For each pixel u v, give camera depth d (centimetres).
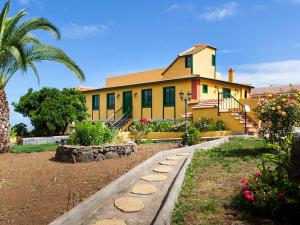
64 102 2205
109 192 580
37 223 467
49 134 2189
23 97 2227
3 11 1214
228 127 1830
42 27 1326
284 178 501
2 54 1249
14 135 2227
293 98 985
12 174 821
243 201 496
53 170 854
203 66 2522
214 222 438
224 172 738
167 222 437
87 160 973
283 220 436
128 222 461
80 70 1402
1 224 471
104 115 2834
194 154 1027
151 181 691
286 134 957
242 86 2673
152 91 2450
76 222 452
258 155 941
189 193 577
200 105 2017
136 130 1980
